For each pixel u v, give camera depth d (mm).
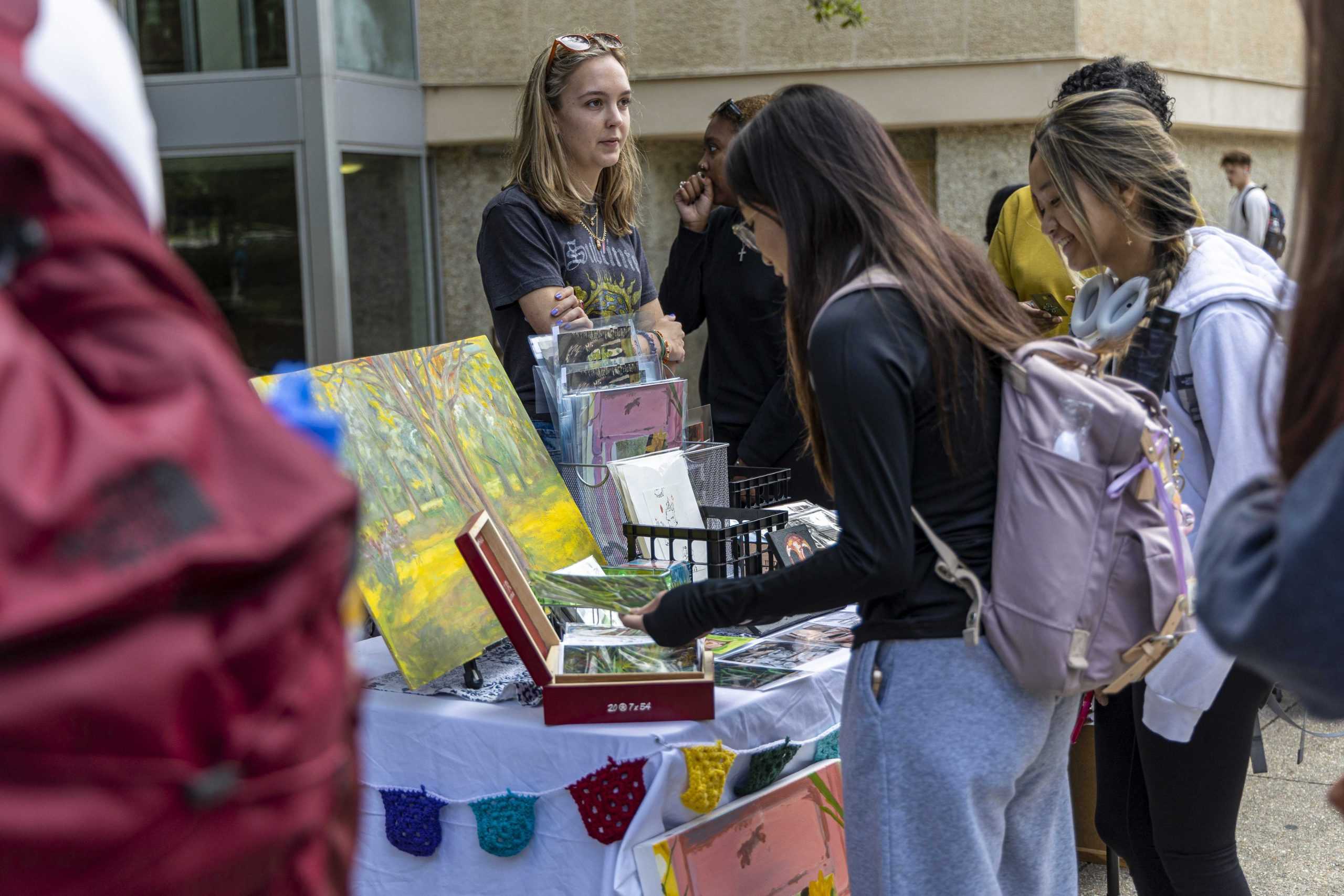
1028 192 3523
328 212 7164
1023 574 1553
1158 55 7820
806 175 1656
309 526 585
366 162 7512
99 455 526
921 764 1579
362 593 1869
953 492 1598
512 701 1959
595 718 1826
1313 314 782
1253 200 7836
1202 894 2016
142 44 7316
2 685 497
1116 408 1549
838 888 2102
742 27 7500
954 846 1575
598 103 2748
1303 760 3838
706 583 1701
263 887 598
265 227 7301
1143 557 1576
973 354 1585
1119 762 2242
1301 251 801
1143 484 1588
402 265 7844
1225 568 812
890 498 1518
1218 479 1876
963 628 1598
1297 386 800
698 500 2650
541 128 2730
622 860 1759
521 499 2262
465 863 1917
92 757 517
